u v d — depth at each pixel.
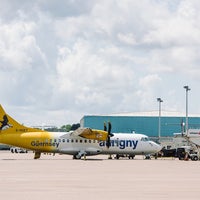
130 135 81.75
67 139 78.62
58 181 34.41
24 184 31.83
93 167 54.31
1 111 77.19
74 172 44.91
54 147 78.38
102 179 36.56
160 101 133.00
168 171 47.97
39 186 30.39
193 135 90.88
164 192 27.11
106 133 79.25
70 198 23.95
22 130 78.12
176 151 93.06
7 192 26.66
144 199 23.69
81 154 79.06
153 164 64.38
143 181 34.88
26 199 23.34
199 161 79.25
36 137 78.00
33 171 45.97
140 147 81.62
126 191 27.56
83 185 31.25
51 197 24.31
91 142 79.56
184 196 25.14
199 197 24.70
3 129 77.50
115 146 80.62
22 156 101.94
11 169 49.22
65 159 80.00
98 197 24.50
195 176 40.66
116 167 54.81
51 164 60.88
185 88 114.25
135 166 57.81
